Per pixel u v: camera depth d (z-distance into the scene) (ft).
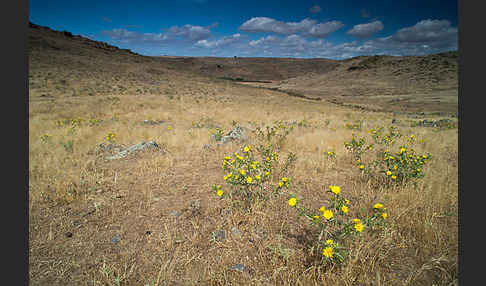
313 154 17.13
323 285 5.60
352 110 99.60
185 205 9.61
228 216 8.57
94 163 14.88
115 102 63.62
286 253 6.51
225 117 50.49
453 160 15.74
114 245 7.23
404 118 61.98
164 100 75.51
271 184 11.41
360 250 6.52
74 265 6.39
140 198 10.24
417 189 9.86
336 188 7.19
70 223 8.30
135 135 24.66
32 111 44.34
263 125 34.32
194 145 19.86
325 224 7.15
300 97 186.70
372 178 12.57
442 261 6.35
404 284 5.65
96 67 137.08
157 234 7.75
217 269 6.27
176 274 6.10
